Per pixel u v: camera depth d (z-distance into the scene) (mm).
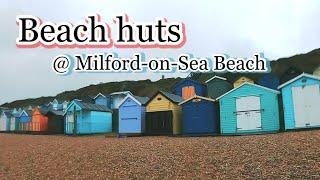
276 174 11922
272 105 27125
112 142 24688
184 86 44719
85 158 17859
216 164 14078
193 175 12906
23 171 16375
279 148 15766
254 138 20547
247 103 28094
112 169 15008
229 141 19844
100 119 43062
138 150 19047
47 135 42469
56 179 14305
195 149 17734
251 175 12117
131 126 34094
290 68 38750
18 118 53000
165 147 19484
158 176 13219
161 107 32781
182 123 31172
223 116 28938
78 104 42125
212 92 44438
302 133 21578
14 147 25297
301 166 12523
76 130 41625
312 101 25844
